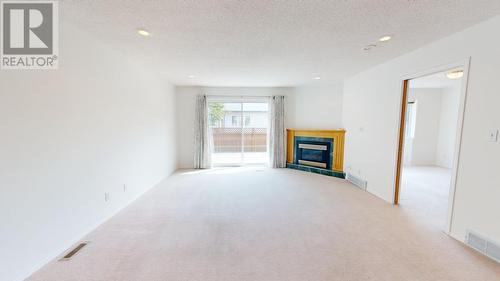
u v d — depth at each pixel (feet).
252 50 9.89
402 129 11.00
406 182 15.74
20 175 5.84
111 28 7.62
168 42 8.90
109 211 9.75
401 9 6.29
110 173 9.80
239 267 6.50
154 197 12.50
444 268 6.41
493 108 6.75
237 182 15.67
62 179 7.16
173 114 18.85
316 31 7.82
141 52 10.19
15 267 5.75
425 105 21.30
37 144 6.29
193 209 10.79
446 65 8.34
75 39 7.59
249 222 9.42
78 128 7.82
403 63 10.58
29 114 6.07
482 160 7.06
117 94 10.25
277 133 20.27
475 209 7.30
